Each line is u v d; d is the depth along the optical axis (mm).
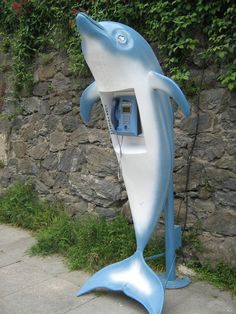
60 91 4828
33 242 4609
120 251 3887
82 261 3904
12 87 5430
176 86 2822
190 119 3678
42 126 5133
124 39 2857
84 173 4652
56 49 4824
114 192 4363
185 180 3748
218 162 3541
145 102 2928
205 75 3557
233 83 3307
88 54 2887
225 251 3514
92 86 3312
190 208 3736
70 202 4863
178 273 3672
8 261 4133
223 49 3336
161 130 2973
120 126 3168
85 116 3539
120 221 4207
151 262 3760
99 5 4184
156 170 3014
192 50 3576
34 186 5352
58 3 4613
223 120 3492
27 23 5051
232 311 3086
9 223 5242
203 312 3080
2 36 5562
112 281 3254
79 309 3184
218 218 3559
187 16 3477
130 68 2879
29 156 5367
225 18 3316
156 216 3135
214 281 3477
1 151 5805
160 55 3828
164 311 3102
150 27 3826
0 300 3367
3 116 5602
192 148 3680
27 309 3213
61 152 4914
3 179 5809
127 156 3117
